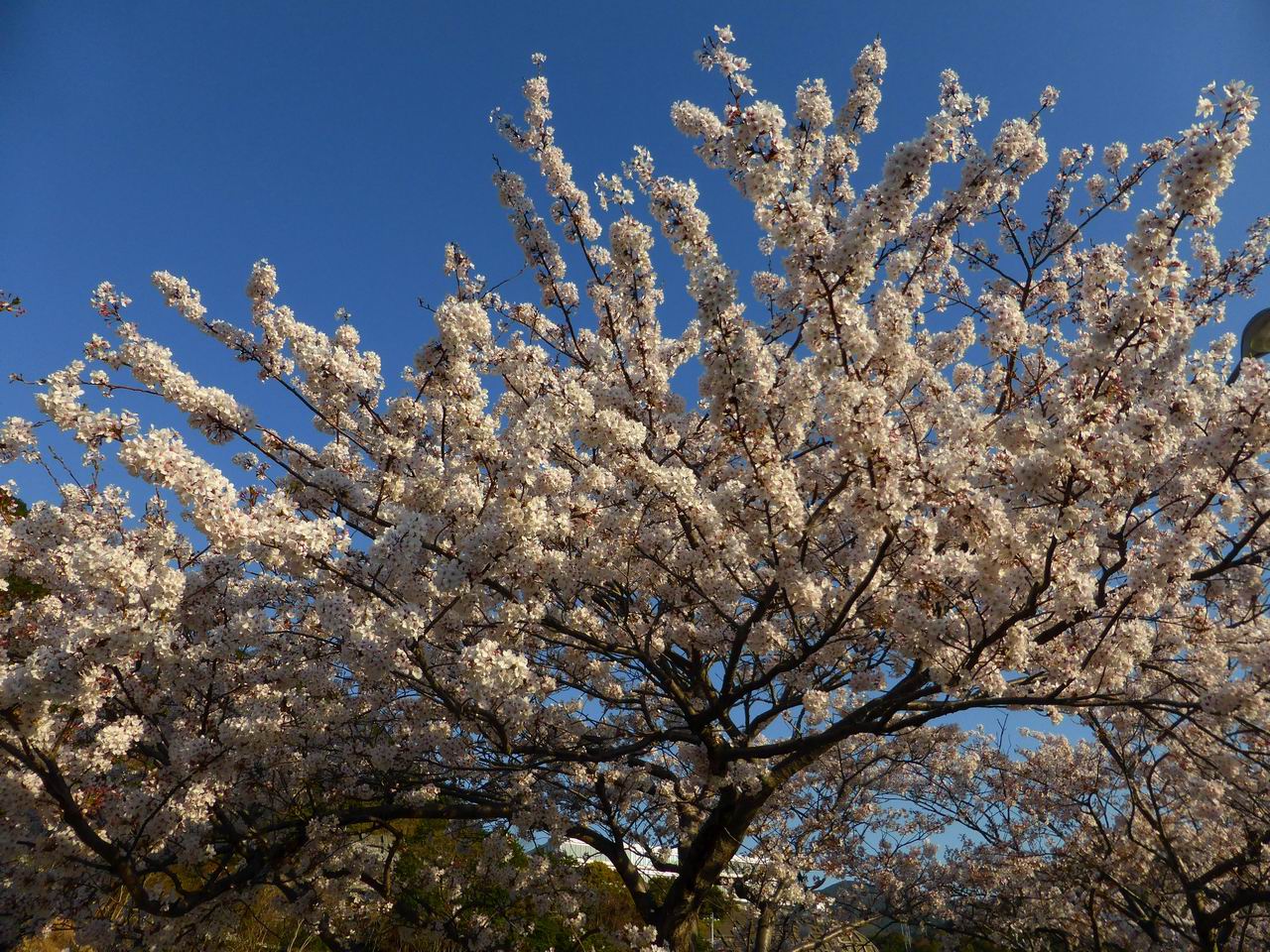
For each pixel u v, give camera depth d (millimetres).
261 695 6336
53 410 4559
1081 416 4758
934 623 5008
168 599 4793
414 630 4945
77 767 5492
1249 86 4535
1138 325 5020
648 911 8234
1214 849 9164
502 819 9148
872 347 4793
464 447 6441
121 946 6629
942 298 9016
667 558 6293
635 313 6996
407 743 7938
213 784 5875
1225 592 6941
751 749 6688
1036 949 10656
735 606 7012
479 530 5258
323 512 6719
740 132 4668
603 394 6375
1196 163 4629
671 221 5668
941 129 4590
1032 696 5715
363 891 9172
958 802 11766
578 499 5680
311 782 7852
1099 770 10320
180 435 4773
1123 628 5367
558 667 8148
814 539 6332
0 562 5812
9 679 4445
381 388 7508
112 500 6613
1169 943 9164
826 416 5098
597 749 7395
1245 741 6316
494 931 9117
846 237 4539
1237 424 4906
